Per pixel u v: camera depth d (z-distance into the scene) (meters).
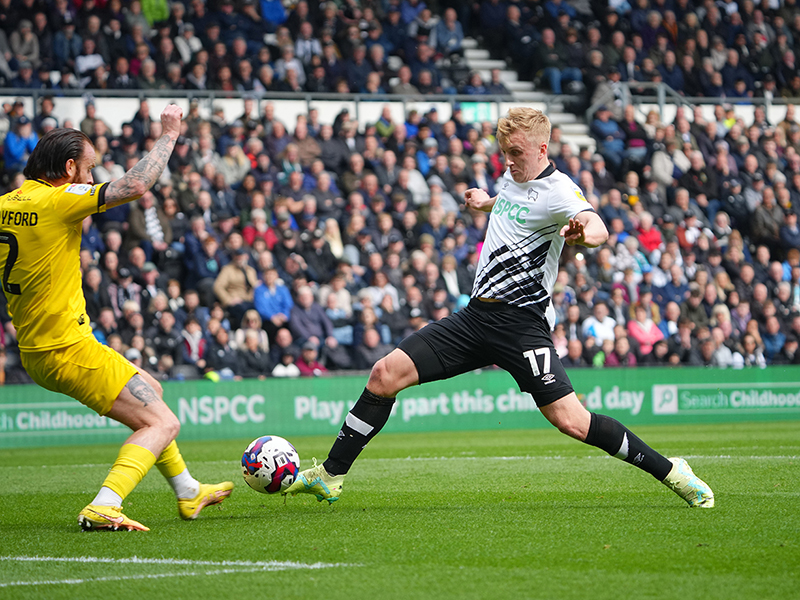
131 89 28.67
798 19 38.53
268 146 28.00
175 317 23.41
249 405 23.23
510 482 11.82
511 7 35.91
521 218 8.59
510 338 8.68
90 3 29.23
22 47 28.12
